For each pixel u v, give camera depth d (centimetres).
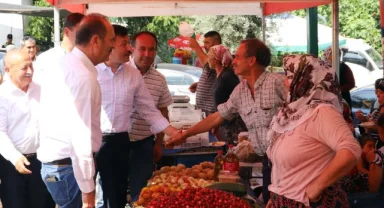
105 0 592
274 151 323
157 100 529
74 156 355
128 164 468
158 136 530
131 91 456
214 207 304
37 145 471
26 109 463
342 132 293
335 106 311
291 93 319
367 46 1831
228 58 632
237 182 421
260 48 439
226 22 2089
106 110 448
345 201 316
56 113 358
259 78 443
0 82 657
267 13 855
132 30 2242
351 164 288
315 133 305
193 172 468
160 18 2225
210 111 713
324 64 314
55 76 357
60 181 370
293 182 313
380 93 623
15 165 451
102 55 371
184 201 306
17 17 2214
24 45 823
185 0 685
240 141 536
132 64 524
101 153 449
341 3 2342
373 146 420
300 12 2239
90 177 356
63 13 1435
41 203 483
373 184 413
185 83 1261
